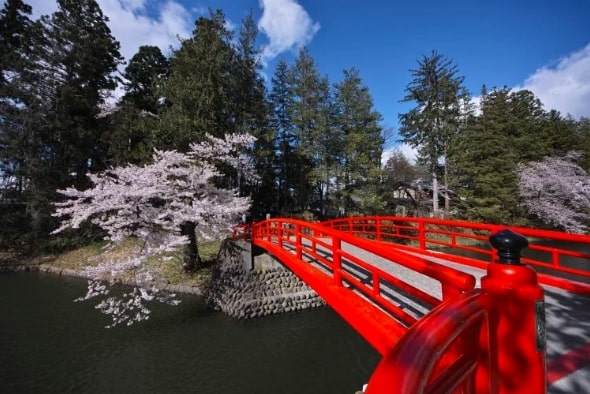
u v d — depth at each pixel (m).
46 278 15.01
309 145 20.97
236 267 10.87
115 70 21.92
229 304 10.33
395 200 25.41
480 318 0.87
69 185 18.70
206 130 13.77
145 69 22.47
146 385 6.93
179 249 13.31
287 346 8.52
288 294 10.70
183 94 13.41
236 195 13.71
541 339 0.89
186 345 8.54
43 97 18.52
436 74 21.41
